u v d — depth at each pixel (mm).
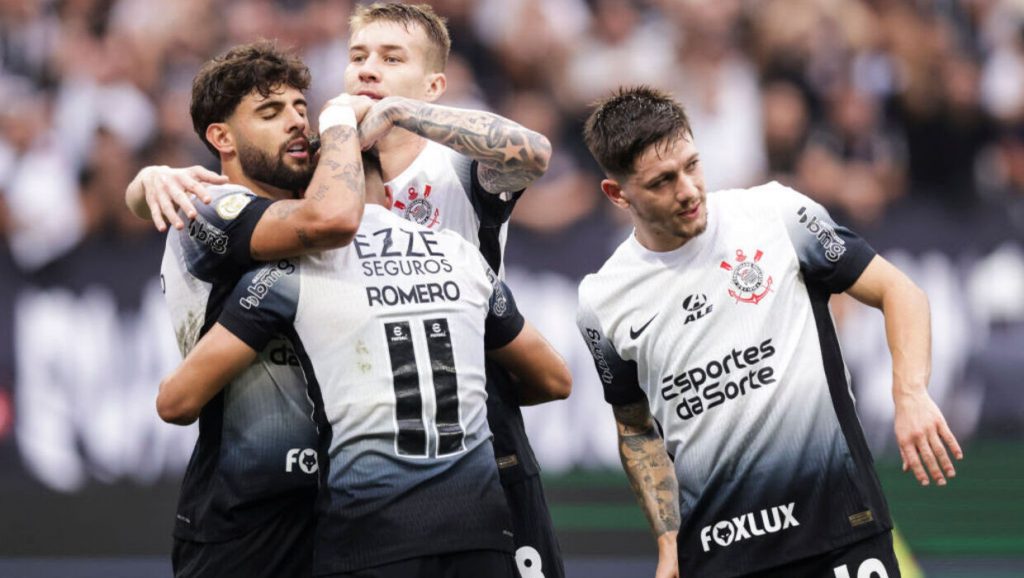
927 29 37781
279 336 14875
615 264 16219
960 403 35156
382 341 14367
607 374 16516
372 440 14203
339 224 14156
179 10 37250
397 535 14039
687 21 37156
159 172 15008
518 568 16859
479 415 14758
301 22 37375
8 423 33125
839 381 15594
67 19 37000
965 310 36031
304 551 15180
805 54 37094
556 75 36969
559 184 35688
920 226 36875
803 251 15648
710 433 15656
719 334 15648
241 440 14953
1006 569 27000
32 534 29812
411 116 15367
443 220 16875
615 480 32281
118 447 33188
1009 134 37406
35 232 34594
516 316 15805
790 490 15414
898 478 32469
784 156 36812
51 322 34031
